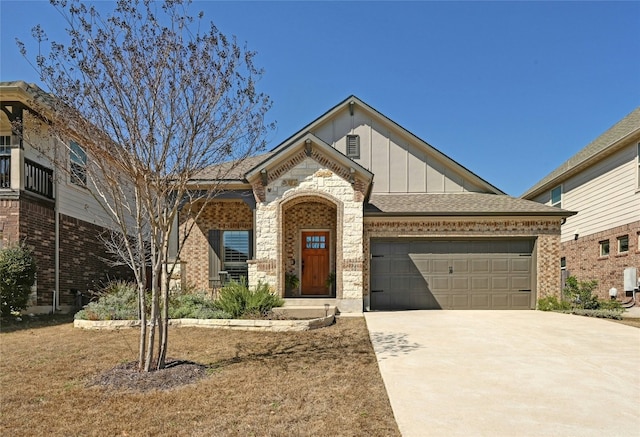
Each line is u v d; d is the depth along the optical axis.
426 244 14.40
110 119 6.32
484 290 14.27
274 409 5.36
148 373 6.59
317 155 13.47
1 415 5.20
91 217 15.92
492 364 7.29
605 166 17.38
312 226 15.38
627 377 6.64
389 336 9.38
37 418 5.12
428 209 14.41
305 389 6.06
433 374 6.74
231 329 10.08
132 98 6.30
